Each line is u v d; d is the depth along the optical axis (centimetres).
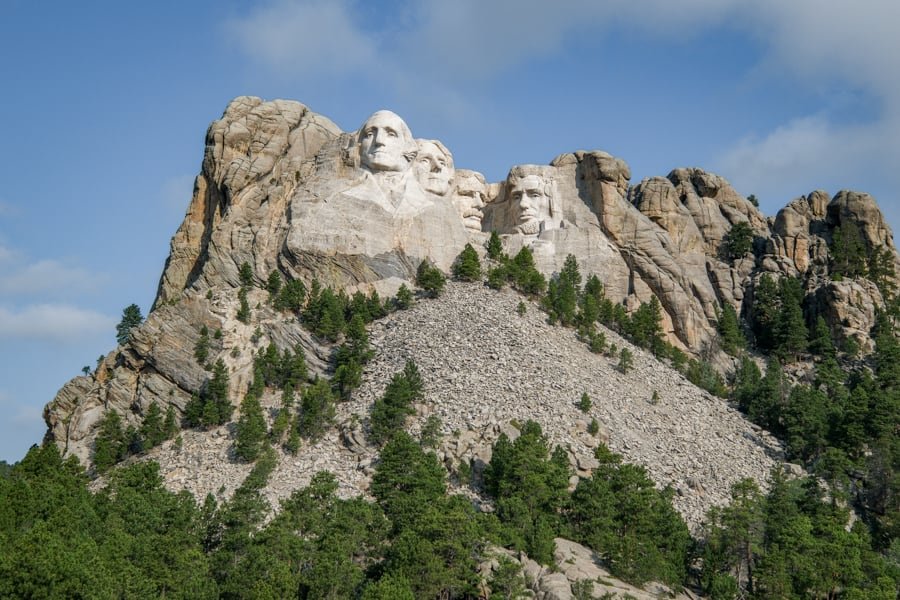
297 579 18588
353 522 19562
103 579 17000
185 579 18575
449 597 19275
